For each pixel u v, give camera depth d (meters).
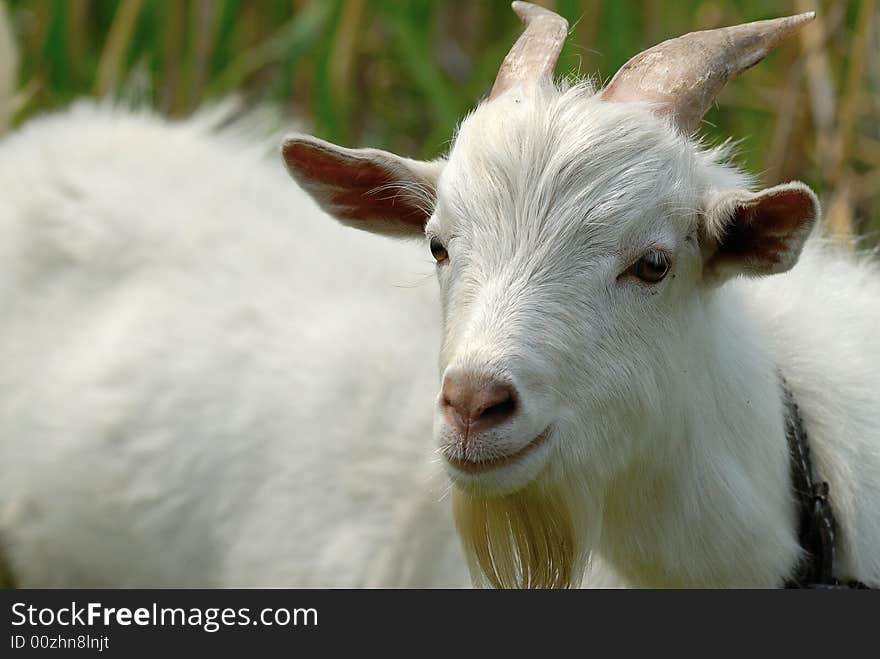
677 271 7.64
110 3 17.17
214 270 12.02
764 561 8.12
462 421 7.07
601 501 7.84
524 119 7.73
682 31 15.97
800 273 9.48
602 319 7.47
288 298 11.71
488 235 7.58
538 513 7.84
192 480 11.51
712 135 15.29
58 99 16.48
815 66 13.88
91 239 12.40
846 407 8.72
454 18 17.55
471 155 7.73
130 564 11.98
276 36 16.45
